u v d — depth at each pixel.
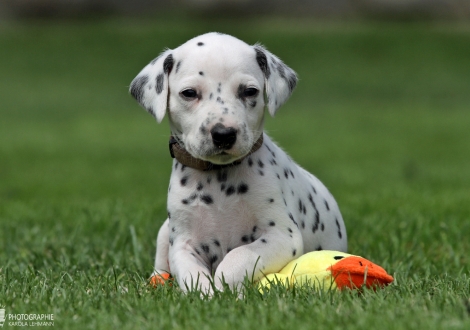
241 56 7.14
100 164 23.55
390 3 66.00
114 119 35.62
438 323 5.28
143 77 7.60
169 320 5.69
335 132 31.25
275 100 7.36
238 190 7.22
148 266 8.60
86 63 49.38
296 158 24.22
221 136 6.68
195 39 7.41
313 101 40.94
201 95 7.05
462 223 10.84
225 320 5.59
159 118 7.32
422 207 12.38
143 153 26.25
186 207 7.32
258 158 7.33
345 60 48.72
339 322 5.47
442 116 35.78
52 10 66.38
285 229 7.21
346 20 65.62
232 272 6.65
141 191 17.58
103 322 5.69
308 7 67.25
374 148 26.75
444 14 65.19
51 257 9.34
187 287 6.49
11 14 66.31
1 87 43.88
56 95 42.25
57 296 6.52
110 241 10.21
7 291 6.82
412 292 6.55
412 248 9.51
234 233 7.29
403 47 50.66
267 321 5.59
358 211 12.22
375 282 6.56
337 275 6.51
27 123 34.19
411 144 27.72
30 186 18.94
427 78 45.66
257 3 67.62
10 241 10.48
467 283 6.80
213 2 67.38
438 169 21.09
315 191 8.15
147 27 58.22
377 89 43.56
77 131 31.86
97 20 65.94
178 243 7.39
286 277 6.66
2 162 23.80
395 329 5.18
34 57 50.19
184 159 7.33
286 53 49.78
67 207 13.53
